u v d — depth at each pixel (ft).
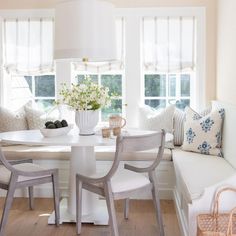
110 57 8.92
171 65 13.24
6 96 13.99
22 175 8.29
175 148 12.10
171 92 13.75
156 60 13.28
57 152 11.38
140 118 12.95
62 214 9.64
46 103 14.06
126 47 13.38
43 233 8.79
